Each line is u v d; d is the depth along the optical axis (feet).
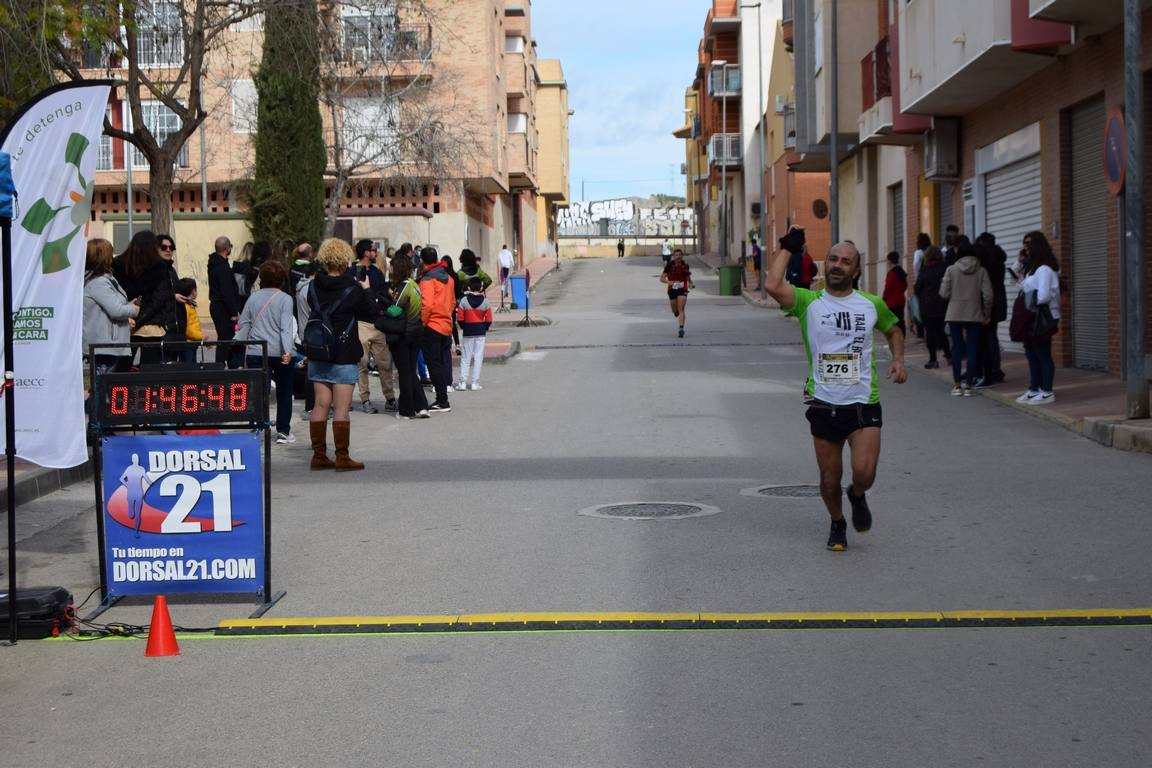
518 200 357.00
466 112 234.99
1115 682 29.81
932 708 28.27
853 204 197.77
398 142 191.01
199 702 30.07
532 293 279.08
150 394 38.11
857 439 43.24
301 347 64.08
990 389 88.69
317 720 28.45
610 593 39.17
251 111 199.21
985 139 121.19
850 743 26.21
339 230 223.92
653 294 266.77
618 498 55.31
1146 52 84.43
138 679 32.09
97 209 227.81
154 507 38.50
